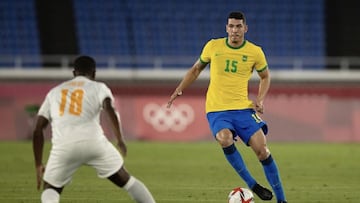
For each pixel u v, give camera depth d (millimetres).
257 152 34938
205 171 54719
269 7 119938
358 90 99250
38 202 38094
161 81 101750
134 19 117500
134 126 85688
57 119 28219
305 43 116438
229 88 35438
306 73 101938
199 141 85250
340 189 44688
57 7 116562
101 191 42281
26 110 85188
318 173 54031
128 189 29047
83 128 28031
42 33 114250
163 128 85875
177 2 119875
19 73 101125
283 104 86812
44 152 69875
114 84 100125
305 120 86688
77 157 27891
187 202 38438
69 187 43875
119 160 28609
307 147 78500
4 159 62344
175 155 67812
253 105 35781
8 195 40531
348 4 118875
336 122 86875
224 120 35219
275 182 35125
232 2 120438
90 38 114625
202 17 118875
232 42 35531
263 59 35656
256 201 38594
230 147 34781
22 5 116500
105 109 28312
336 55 115125
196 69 36594
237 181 48500
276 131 86438
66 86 28875
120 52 114000
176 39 116375
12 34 113812
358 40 115625
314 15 119000
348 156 68250
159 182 47656
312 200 39688
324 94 99125
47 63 110625
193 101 86000
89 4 117688
